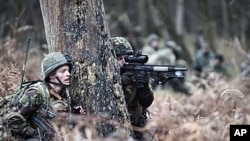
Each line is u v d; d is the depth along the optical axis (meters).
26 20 31.06
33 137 12.24
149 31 57.19
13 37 21.09
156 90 28.33
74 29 12.75
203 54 36.34
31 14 31.70
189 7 66.62
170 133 13.30
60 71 12.48
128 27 55.50
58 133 11.85
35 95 12.22
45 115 12.27
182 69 13.40
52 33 13.00
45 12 13.09
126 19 55.72
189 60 47.25
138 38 47.47
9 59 18.55
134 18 61.12
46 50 22.98
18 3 31.44
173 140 13.25
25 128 12.23
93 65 12.74
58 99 12.52
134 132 13.59
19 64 18.42
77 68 12.74
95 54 12.74
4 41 22.50
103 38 12.86
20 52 21.27
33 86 12.34
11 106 12.37
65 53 12.82
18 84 15.20
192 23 66.19
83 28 12.73
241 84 22.33
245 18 51.19
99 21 12.80
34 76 17.61
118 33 55.75
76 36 12.74
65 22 12.80
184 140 13.61
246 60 30.89
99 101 12.76
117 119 12.88
